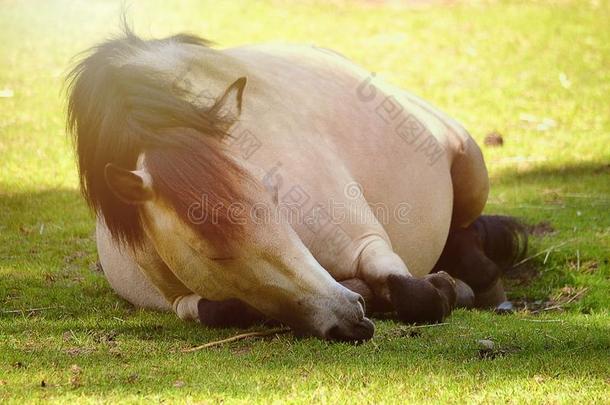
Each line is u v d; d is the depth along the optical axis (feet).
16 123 72.08
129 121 29.25
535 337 31.37
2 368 27.43
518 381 26.03
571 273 44.34
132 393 24.97
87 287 40.16
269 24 104.99
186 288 33.45
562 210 53.78
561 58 94.32
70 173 60.90
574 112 79.30
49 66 88.48
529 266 46.03
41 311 36.52
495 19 108.27
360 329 29.19
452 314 35.12
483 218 44.91
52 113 75.15
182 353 29.19
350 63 41.09
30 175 60.08
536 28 104.53
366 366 27.22
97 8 106.01
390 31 104.01
